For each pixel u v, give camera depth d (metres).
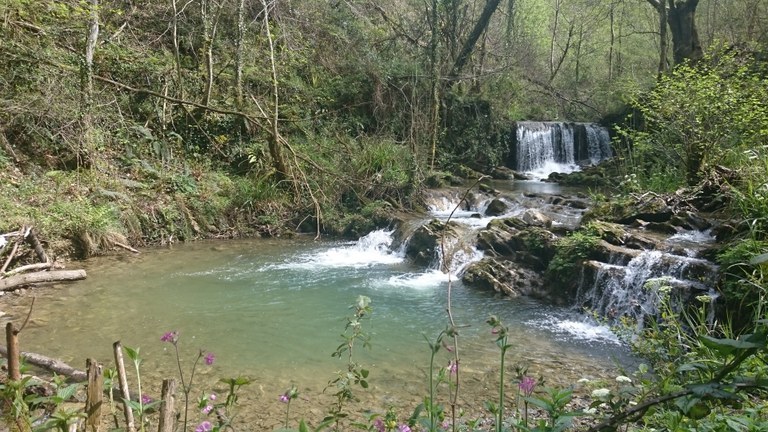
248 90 12.90
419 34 16.81
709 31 22.47
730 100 8.80
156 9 13.68
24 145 9.85
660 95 10.37
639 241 7.29
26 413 2.08
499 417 1.94
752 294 5.28
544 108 23.08
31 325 5.93
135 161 10.80
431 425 2.00
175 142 11.71
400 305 7.08
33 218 8.34
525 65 23.36
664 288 5.34
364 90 15.18
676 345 4.07
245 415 4.08
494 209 11.84
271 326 6.21
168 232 10.33
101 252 9.13
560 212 10.97
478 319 6.60
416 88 15.47
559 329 6.28
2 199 8.34
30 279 7.11
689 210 8.19
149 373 4.83
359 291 7.66
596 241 7.39
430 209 12.37
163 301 6.98
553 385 4.71
